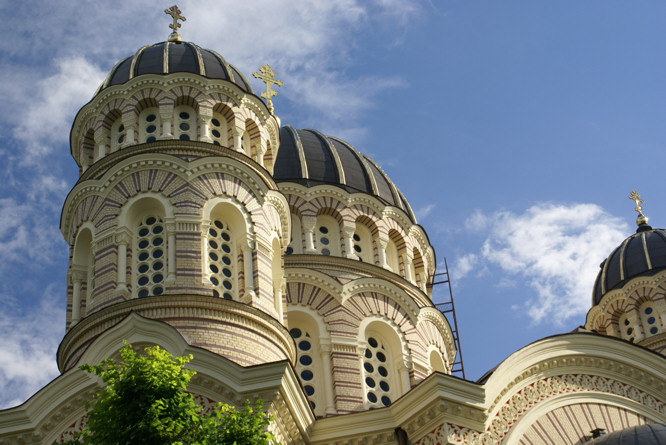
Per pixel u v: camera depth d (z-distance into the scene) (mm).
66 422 30969
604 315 49875
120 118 39562
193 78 39781
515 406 33500
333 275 44500
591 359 35312
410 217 49938
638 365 35625
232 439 24031
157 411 23422
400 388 42344
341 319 42688
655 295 48250
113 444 23281
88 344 33375
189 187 36281
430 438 31984
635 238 51625
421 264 49000
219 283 35188
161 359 24797
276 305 37031
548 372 34781
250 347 33531
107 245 35438
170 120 38844
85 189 37281
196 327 33094
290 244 45750
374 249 47094
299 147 49031
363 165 50031
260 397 31000
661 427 30719
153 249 35469
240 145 39438
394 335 43406
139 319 31703
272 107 50094
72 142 41406
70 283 36969
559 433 33594
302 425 32656
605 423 34406
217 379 30906
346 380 41094
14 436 30859
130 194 36219
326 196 47188
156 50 41812
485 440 32094
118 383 23953
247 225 36469
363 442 32969
